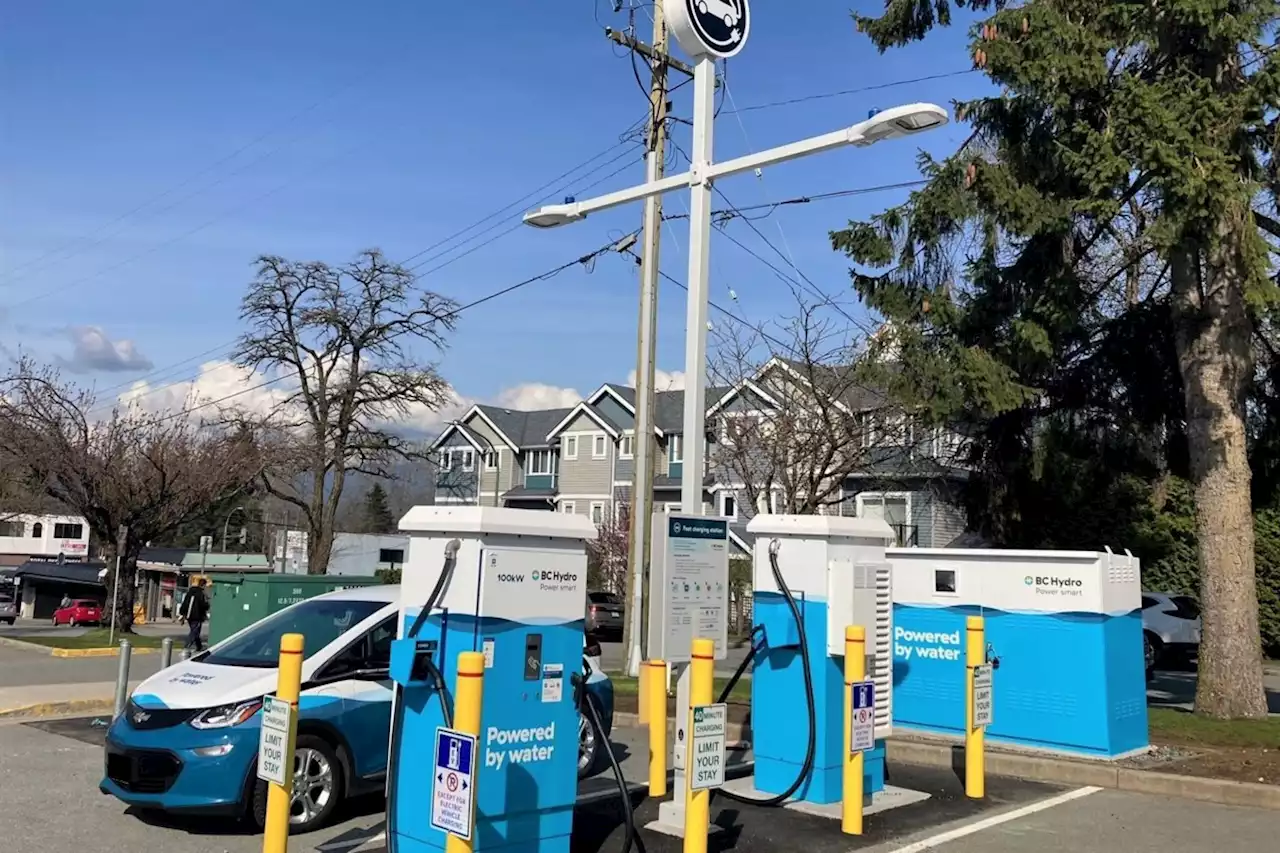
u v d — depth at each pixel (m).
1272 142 11.29
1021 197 12.28
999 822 7.64
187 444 27.31
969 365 12.85
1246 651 11.59
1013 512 17.11
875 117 7.20
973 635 8.54
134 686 14.81
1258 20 10.67
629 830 5.97
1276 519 25.30
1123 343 15.41
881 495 31.41
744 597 30.80
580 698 6.05
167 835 7.03
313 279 42.28
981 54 11.95
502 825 5.66
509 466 56.16
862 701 7.23
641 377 16.95
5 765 9.39
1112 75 12.12
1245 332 11.91
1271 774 8.73
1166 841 7.15
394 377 43.19
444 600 5.79
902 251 13.56
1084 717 9.61
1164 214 10.44
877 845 6.95
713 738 6.12
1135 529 24.28
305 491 45.16
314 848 6.76
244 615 14.26
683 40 7.95
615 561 37.25
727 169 7.83
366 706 7.58
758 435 26.45
